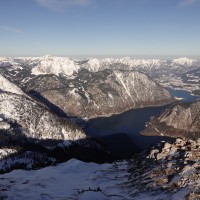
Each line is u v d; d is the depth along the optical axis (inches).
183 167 3137.3
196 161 3193.9
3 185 4377.5
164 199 2704.2
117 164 4879.4
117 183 3693.4
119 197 3152.1
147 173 3538.4
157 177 3257.9
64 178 4564.5
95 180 4077.3
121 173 4170.8
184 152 3548.2
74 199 3393.2
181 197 2625.5
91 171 4817.9
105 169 4650.6
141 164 4092.0
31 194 3846.0
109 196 3260.3
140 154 4729.3
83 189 3742.6
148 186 3149.6
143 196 2957.7
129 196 3097.9
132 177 3727.9
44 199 3587.6
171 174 3152.1
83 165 5211.6
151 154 4146.2
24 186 4269.2
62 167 5177.2
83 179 4397.1
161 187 2992.1
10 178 4803.2
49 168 5241.1
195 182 2787.9
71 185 4138.8
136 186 3314.5
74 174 4781.0
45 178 4640.8
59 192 3848.4
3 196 3705.7
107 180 3964.1
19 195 3823.8
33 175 4884.4
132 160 4736.7
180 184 2864.2
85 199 3250.5
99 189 3582.7
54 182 4402.1
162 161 3678.6
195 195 2581.2
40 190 4015.8
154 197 2824.8
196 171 2957.7
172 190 2827.3
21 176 4899.1
